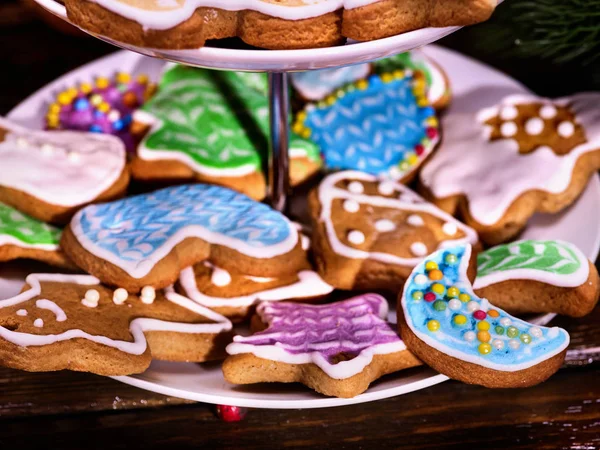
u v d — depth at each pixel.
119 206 0.48
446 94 0.57
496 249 0.48
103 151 0.52
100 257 0.46
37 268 0.49
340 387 0.42
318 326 0.45
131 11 0.40
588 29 0.53
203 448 0.44
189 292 0.47
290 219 0.52
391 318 0.47
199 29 0.40
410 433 0.45
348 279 0.48
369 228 0.48
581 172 0.51
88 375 0.46
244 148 0.53
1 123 0.53
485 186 0.51
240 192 0.52
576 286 0.45
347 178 0.51
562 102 0.54
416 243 0.48
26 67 0.64
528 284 0.46
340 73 0.56
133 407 0.46
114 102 0.57
